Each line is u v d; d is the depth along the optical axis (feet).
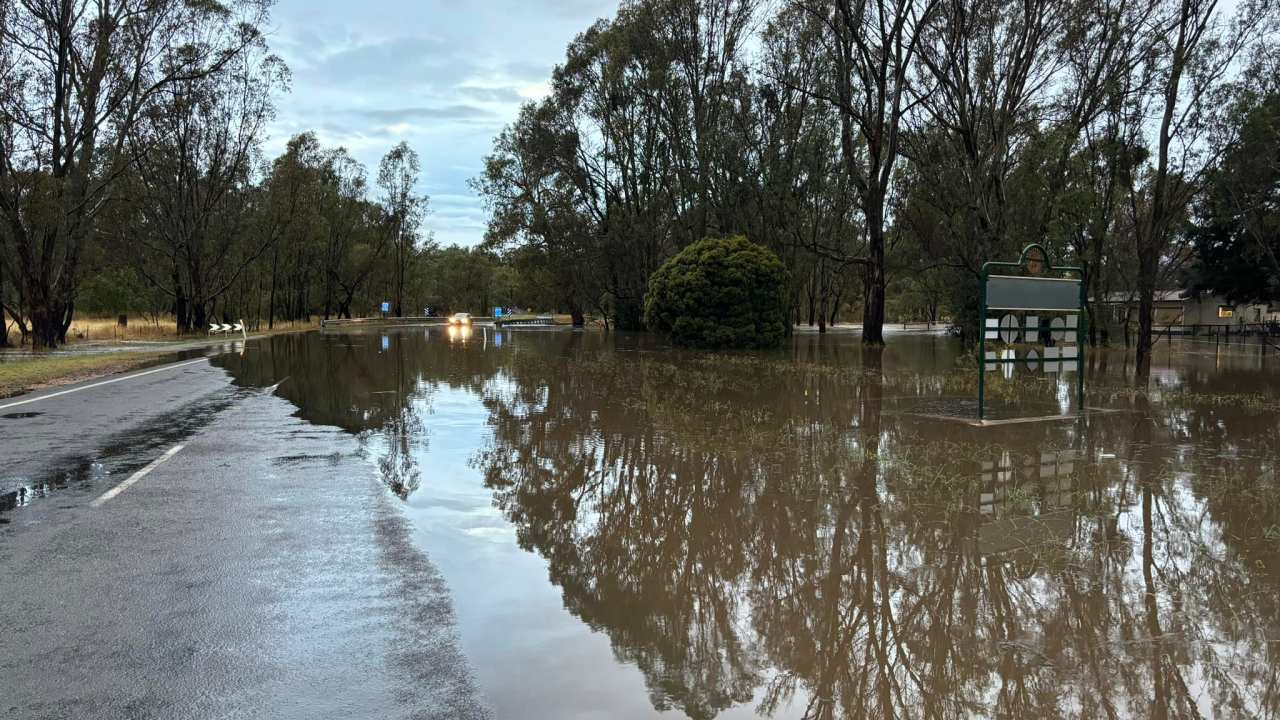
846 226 157.17
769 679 12.01
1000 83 83.92
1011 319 38.63
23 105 93.91
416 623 13.25
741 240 104.12
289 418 38.01
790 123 112.16
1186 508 21.70
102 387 52.11
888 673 12.25
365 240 254.68
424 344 113.50
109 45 99.91
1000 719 10.78
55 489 22.59
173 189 141.59
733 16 125.18
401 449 30.25
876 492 23.75
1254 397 47.57
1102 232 96.07
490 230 177.47
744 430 35.42
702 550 18.31
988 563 17.33
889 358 84.84
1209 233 120.06
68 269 104.63
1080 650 13.01
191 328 144.66
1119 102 84.23
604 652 12.59
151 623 12.89
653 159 146.41
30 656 11.55
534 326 210.18
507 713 10.39
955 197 88.94
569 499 22.85
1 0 90.68
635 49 128.57
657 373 65.21
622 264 150.10
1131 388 53.72
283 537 17.97
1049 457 28.99
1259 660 12.50
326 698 10.50
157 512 20.03
